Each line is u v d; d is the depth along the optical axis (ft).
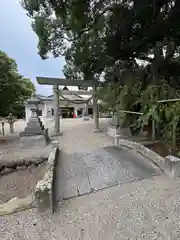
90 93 35.04
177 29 16.42
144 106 15.34
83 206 8.11
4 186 12.96
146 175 11.41
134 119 22.39
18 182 13.52
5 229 6.67
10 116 34.22
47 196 7.61
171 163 11.00
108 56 22.45
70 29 20.47
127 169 12.35
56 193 9.29
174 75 19.89
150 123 20.27
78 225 6.79
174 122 12.67
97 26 18.95
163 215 7.20
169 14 15.49
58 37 24.26
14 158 16.98
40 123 22.95
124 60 23.49
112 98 25.68
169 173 11.13
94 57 23.93
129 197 8.77
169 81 19.88
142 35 18.01
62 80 28.68
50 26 22.65
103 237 6.11
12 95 27.04
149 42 18.47
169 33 16.84
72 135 28.40
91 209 7.85
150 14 15.87
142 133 22.21
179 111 12.28
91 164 13.51
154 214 7.29
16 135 30.50
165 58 20.10
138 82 22.29
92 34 20.90
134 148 16.35
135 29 17.74
